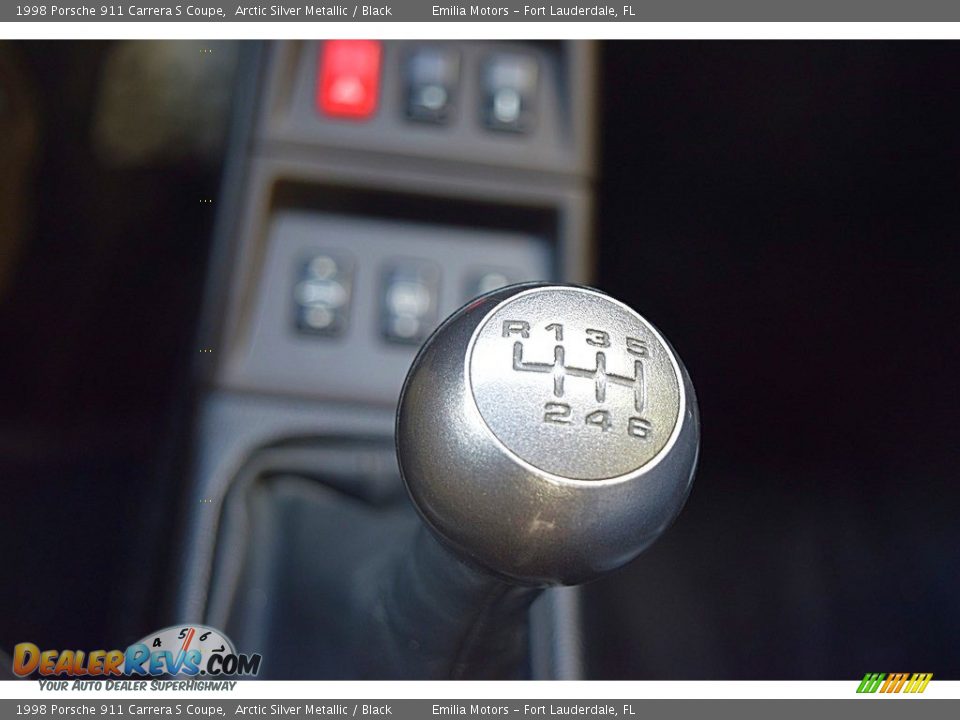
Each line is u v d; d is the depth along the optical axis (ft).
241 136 1.78
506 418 0.82
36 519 2.32
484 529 0.83
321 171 1.75
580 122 1.84
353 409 1.62
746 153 1.97
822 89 1.86
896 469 1.99
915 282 1.93
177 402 1.79
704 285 2.01
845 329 2.01
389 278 1.73
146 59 2.66
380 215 1.78
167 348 2.65
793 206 1.99
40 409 2.55
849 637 1.87
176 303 2.69
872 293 1.97
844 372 2.03
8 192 2.69
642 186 1.99
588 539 0.82
